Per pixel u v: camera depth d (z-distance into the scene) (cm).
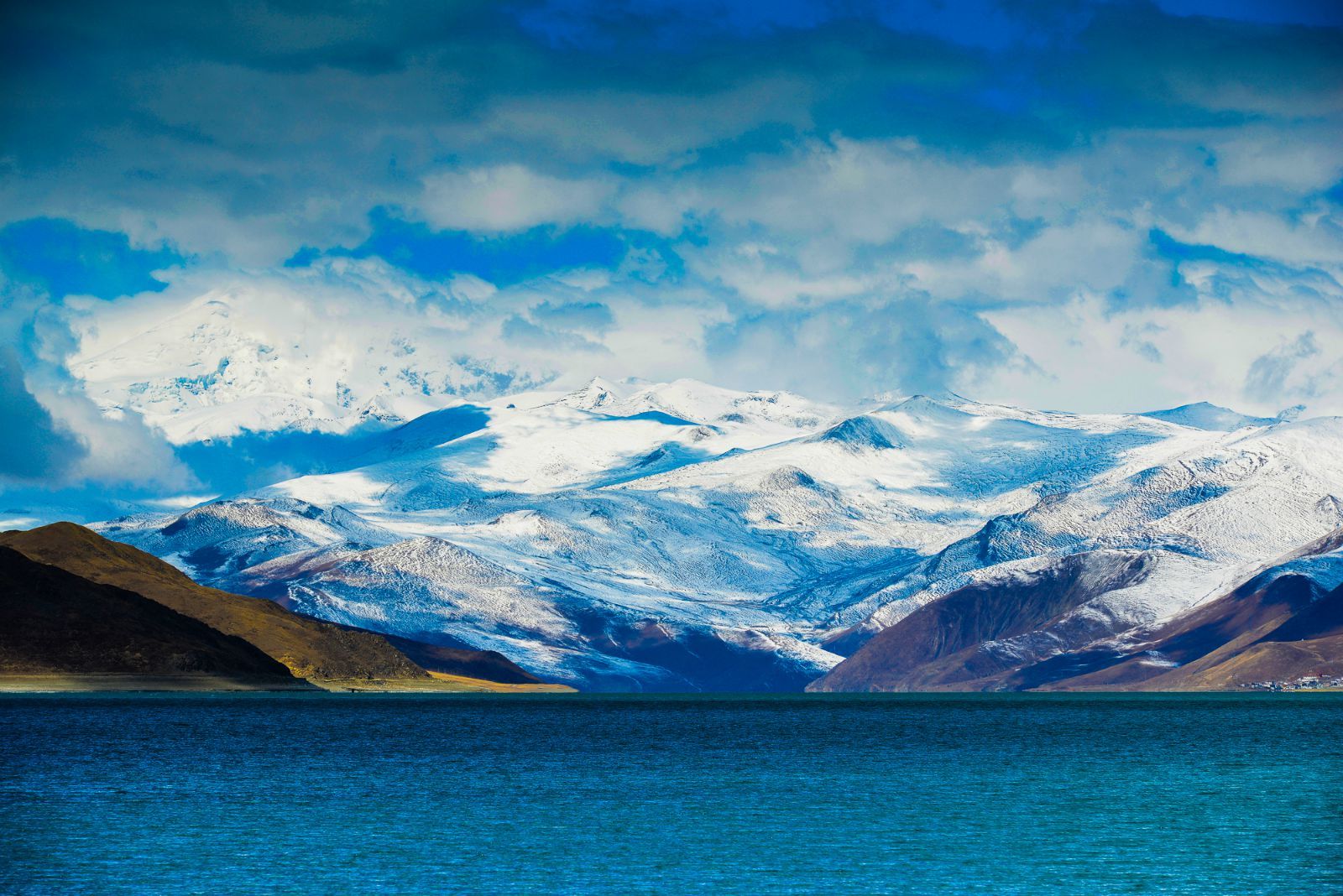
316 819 12331
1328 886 9769
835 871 10225
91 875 9962
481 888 9694
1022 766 17262
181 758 17000
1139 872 10200
